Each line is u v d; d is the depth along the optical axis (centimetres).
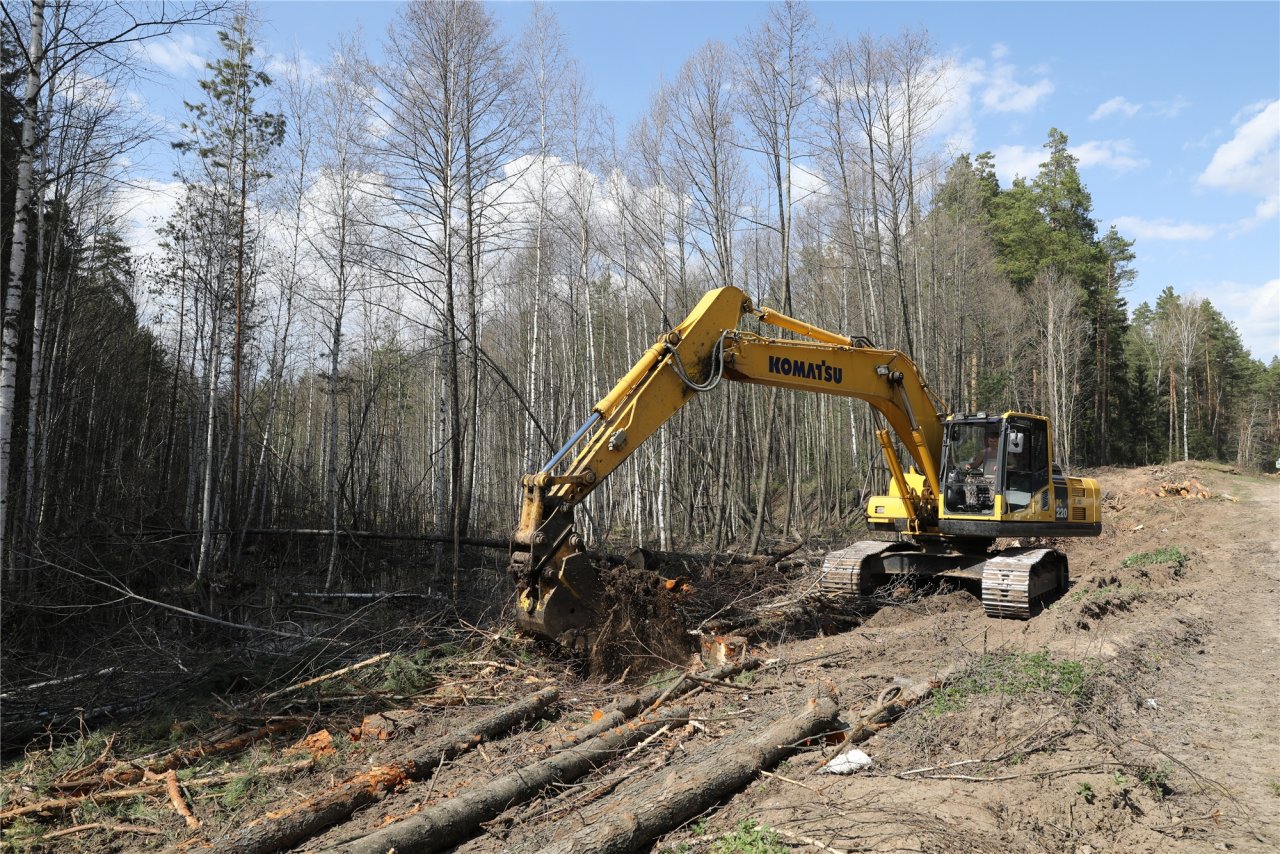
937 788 587
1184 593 1481
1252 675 978
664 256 2355
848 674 980
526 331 2781
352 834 592
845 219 2892
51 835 618
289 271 2036
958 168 4328
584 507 2042
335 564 1714
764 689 909
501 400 2848
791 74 2133
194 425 2077
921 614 1361
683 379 1062
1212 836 551
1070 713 735
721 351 1099
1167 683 938
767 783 625
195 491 1905
